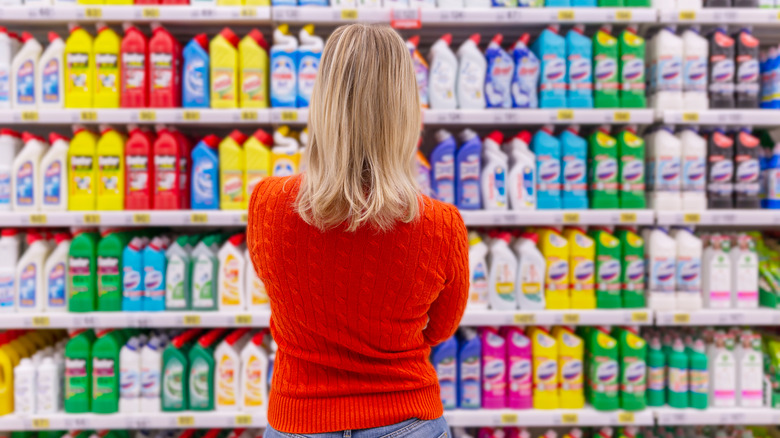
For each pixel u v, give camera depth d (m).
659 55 2.29
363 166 0.89
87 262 2.17
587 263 2.26
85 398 2.14
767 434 2.54
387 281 0.89
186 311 2.20
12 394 2.17
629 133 2.30
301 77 2.26
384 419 0.92
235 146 2.22
